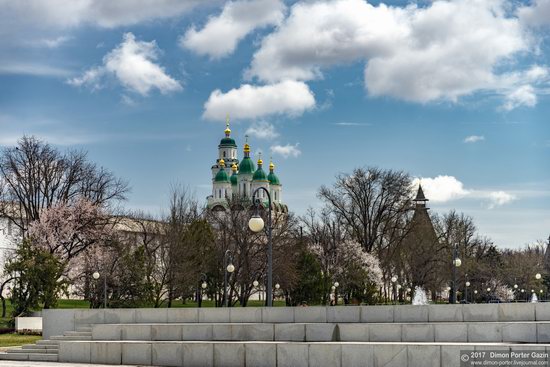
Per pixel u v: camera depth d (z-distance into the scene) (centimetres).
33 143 8138
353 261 9200
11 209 8275
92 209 7919
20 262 5903
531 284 15225
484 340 2917
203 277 8475
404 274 10206
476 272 13538
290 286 8594
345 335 3089
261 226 3528
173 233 8212
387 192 9256
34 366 3152
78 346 3334
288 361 2750
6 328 5544
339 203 9394
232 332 3291
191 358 2981
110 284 7256
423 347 2509
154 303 7638
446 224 12044
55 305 5981
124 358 3172
